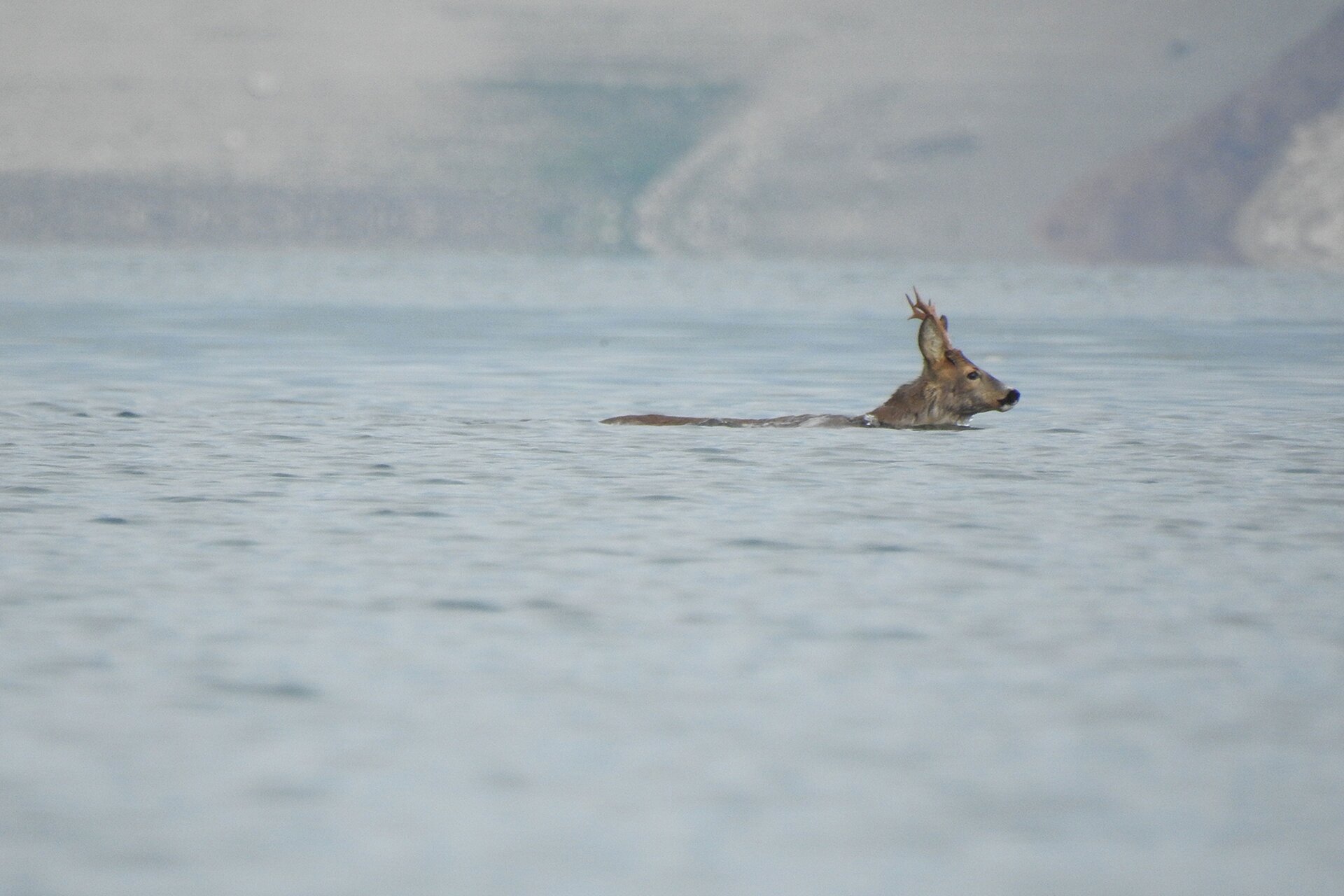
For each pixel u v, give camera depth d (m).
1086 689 25.59
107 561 34.41
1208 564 34.59
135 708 24.38
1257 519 39.88
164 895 18.14
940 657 27.36
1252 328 126.75
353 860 19.14
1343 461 50.06
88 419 60.31
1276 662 27.02
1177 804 20.88
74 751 22.52
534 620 29.66
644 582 32.78
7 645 27.56
